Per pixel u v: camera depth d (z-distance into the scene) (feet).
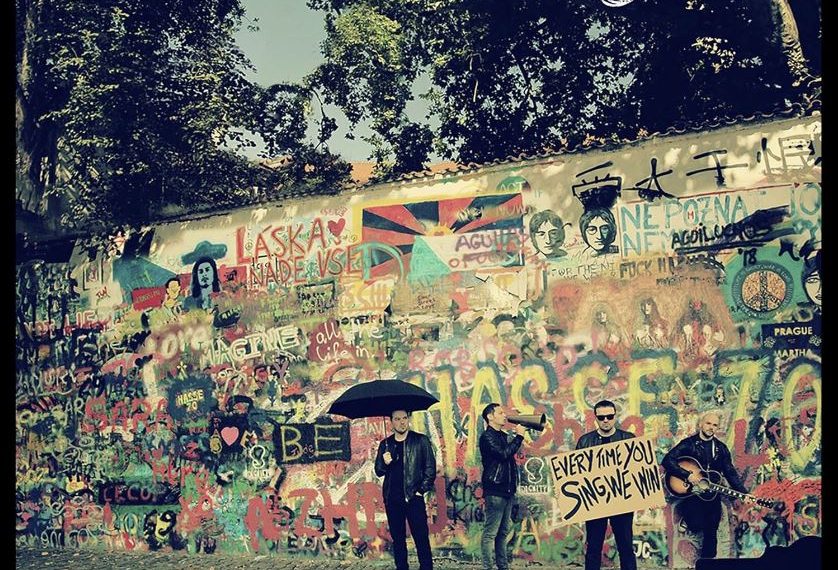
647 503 36.55
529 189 40.32
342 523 42.57
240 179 73.10
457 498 40.55
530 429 39.55
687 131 38.06
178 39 73.36
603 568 38.32
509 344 40.22
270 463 44.11
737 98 64.80
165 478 46.26
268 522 43.98
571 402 39.09
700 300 37.68
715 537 36.81
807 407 36.17
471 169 41.24
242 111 74.02
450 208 41.52
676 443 37.58
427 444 38.68
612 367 38.65
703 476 37.06
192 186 69.41
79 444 48.11
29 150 65.05
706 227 37.73
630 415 38.27
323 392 43.34
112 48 66.90
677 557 37.11
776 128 37.01
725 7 64.59
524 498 39.42
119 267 47.91
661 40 68.23
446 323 41.27
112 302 47.96
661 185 38.40
